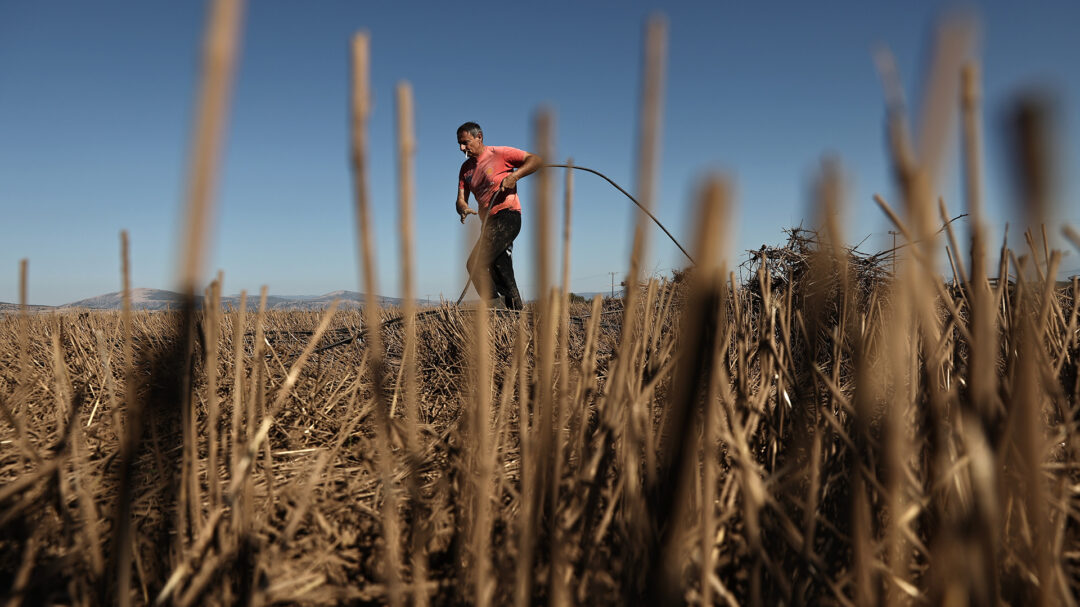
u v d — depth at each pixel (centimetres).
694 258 43
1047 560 75
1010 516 108
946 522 93
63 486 122
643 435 125
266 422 137
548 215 65
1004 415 103
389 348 360
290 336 434
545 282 64
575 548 110
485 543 98
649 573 93
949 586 82
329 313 154
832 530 118
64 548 121
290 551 132
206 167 31
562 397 110
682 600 102
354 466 183
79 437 180
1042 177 38
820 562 107
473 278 87
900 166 52
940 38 44
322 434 215
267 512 148
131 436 101
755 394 164
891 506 88
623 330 112
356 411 233
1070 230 57
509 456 174
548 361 93
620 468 129
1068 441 123
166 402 133
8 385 270
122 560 98
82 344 343
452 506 137
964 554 77
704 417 73
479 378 93
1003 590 103
